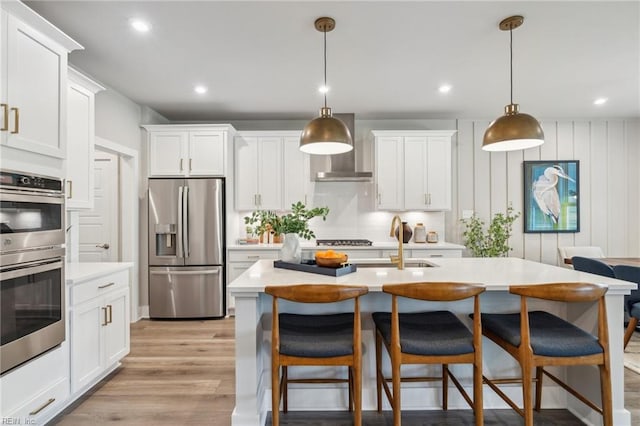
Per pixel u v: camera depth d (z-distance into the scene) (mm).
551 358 1657
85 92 2553
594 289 1620
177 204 3953
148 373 2631
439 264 2525
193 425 1986
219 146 4090
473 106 4113
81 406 2178
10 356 1662
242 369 1895
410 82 3373
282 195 4414
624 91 3645
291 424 2014
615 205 4691
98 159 3941
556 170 4672
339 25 2350
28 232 1766
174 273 3941
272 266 2428
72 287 2127
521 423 1998
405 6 2143
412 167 4371
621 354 1849
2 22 1645
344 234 4641
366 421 2021
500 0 2090
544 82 3383
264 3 2102
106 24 2320
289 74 3164
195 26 2352
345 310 2143
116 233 3934
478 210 4688
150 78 3230
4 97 1656
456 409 2152
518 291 1648
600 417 1891
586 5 2133
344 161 4410
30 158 1823
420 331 1783
